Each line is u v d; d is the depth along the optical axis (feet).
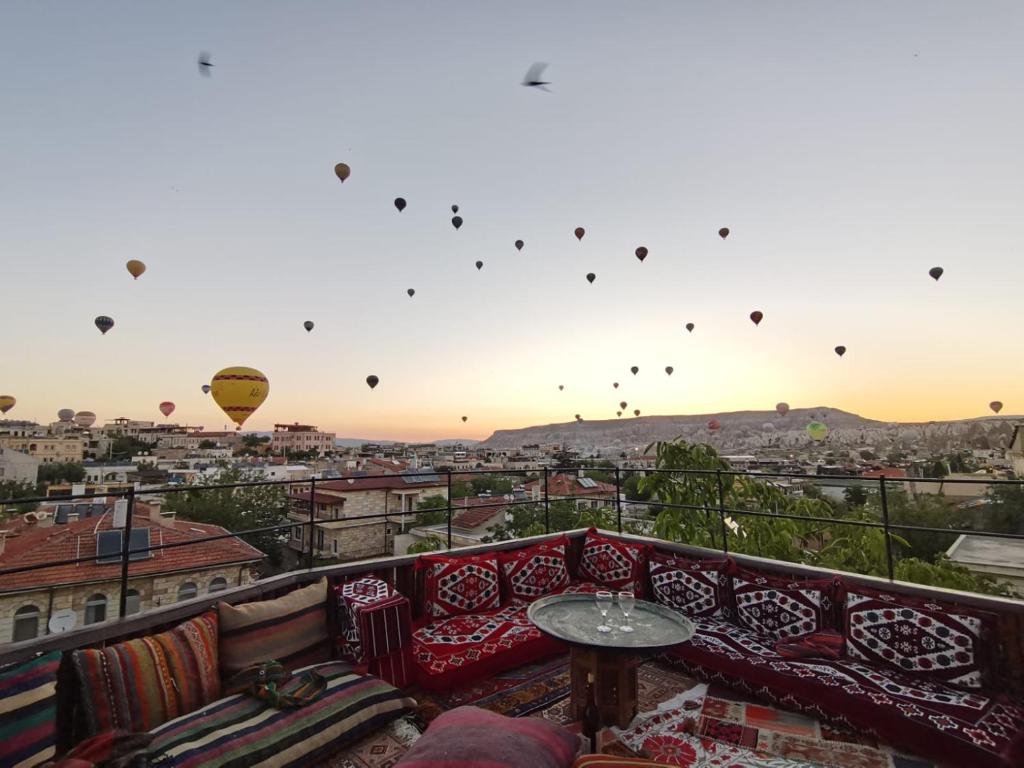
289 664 7.84
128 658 6.15
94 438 172.86
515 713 8.04
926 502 23.11
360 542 84.89
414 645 9.25
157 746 5.45
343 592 8.75
